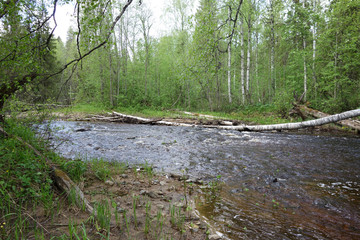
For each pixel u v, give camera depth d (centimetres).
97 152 683
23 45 473
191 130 1226
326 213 328
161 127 1361
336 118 1052
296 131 1202
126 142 861
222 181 460
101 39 443
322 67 1794
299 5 1656
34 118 643
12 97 603
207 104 2998
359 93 1526
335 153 700
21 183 315
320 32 1664
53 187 336
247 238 261
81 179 397
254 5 2084
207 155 675
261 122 1473
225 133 1119
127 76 2861
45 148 527
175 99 3080
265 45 2717
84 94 2694
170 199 362
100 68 2592
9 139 468
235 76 3120
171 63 2870
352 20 1473
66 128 1181
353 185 437
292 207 346
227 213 324
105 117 1762
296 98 1577
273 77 2641
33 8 466
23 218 251
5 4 427
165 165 569
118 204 322
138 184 418
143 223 274
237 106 2131
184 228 272
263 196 387
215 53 715
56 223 249
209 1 662
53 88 1335
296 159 630
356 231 280
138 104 2570
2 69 524
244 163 592
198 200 366
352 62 1463
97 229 242
